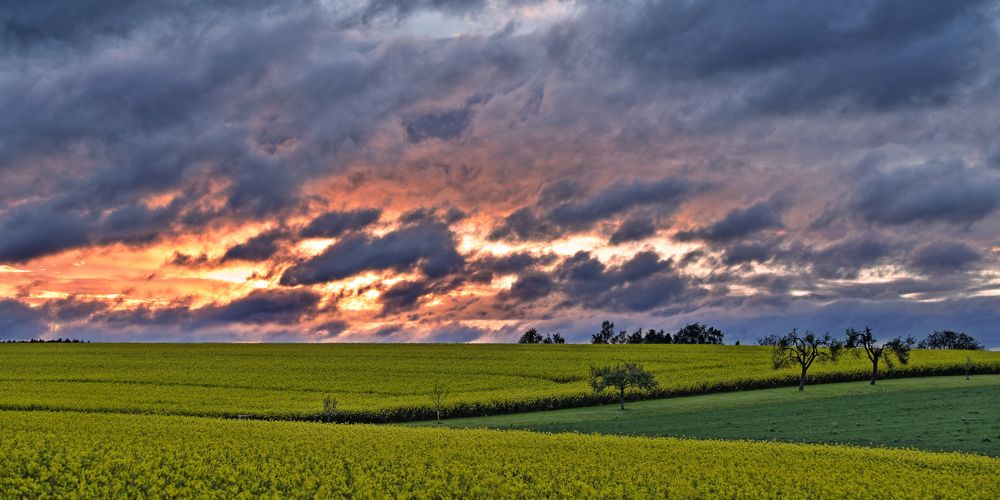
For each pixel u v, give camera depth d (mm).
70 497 21719
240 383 80000
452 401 66375
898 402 64812
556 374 86125
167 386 77562
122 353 109125
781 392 77312
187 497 22000
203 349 115812
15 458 26797
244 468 26250
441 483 23953
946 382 81750
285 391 74875
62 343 127250
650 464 29125
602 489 23844
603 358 102188
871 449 36156
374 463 27844
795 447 36094
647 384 69875
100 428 37719
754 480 26328
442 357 104312
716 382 78750
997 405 59781
